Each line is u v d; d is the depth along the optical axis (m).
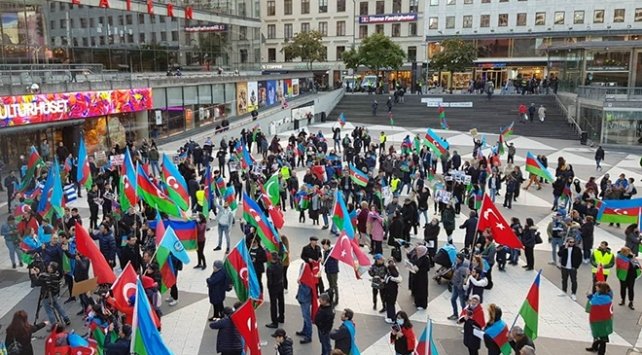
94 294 12.35
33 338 11.45
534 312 9.59
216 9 48.78
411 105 50.84
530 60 62.56
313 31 63.91
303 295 11.27
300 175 26.75
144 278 10.86
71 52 33.59
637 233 14.42
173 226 14.29
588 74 42.19
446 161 25.69
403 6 66.44
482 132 42.34
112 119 31.81
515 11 62.25
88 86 28.89
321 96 50.38
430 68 62.53
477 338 9.89
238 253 11.39
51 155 27.94
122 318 9.96
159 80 34.81
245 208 12.99
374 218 15.61
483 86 58.03
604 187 20.61
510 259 15.84
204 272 14.98
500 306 12.98
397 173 23.16
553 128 41.78
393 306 12.00
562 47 42.75
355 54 58.81
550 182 23.55
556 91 49.81
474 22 64.00
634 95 35.41
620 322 12.31
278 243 13.02
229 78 42.22
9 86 23.92
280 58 72.50
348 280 14.69
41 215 15.38
